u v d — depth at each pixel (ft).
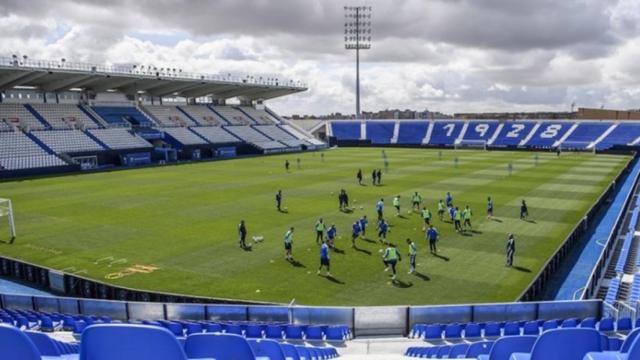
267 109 396.57
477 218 124.47
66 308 65.00
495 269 87.35
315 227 114.01
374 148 353.10
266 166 236.84
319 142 365.20
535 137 343.05
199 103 355.77
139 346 16.80
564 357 21.91
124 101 304.71
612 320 48.03
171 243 103.55
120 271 87.56
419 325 54.19
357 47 408.46
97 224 119.55
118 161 246.06
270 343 29.89
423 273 85.46
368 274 84.94
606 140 319.47
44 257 95.50
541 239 106.01
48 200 149.38
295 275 84.74
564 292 80.43
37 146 224.94
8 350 17.74
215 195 156.35
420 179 188.24
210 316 60.29
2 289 83.66
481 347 36.24
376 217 124.88
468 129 372.38
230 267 88.99
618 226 113.70
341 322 57.11
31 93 263.70
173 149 268.82
